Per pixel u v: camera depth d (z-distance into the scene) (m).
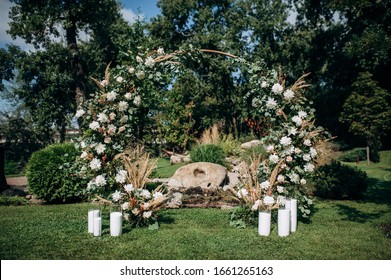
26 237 5.27
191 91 29.81
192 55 6.65
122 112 6.01
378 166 18.19
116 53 27.22
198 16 30.05
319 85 29.98
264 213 5.41
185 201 8.55
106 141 5.84
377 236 5.34
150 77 6.11
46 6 21.58
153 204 5.71
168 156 24.06
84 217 6.83
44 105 27.25
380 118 20.19
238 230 5.70
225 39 28.66
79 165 6.19
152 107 6.73
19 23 22.53
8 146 35.03
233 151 15.87
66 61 27.75
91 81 27.61
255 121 16.39
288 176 6.13
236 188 6.65
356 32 24.38
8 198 9.01
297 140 6.14
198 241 5.04
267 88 6.34
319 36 28.48
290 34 30.30
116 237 5.23
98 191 5.88
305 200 6.30
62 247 4.77
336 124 27.59
